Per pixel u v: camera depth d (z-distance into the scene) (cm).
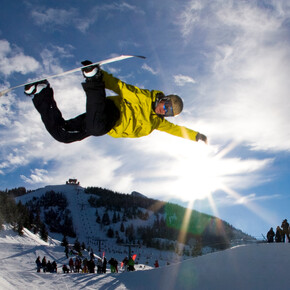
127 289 1334
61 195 17188
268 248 1315
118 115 335
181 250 11962
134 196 19675
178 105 357
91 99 302
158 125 390
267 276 1071
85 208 16725
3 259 3142
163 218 17288
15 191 18575
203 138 430
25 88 324
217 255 1404
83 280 1523
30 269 2766
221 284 1117
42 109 327
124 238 13538
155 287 1291
